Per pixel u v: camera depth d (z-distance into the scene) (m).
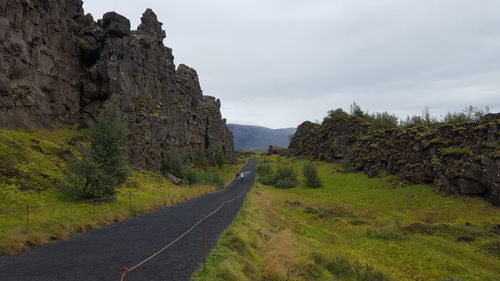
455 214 41.66
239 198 47.06
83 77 56.81
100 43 60.12
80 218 23.52
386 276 19.73
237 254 15.42
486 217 39.19
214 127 142.12
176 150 82.44
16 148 34.44
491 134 50.12
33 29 45.69
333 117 126.25
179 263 14.60
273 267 15.09
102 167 31.64
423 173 59.00
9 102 40.34
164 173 67.31
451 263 23.28
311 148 130.88
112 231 22.25
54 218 22.03
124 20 61.44
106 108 34.91
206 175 74.94
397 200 52.75
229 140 189.88
